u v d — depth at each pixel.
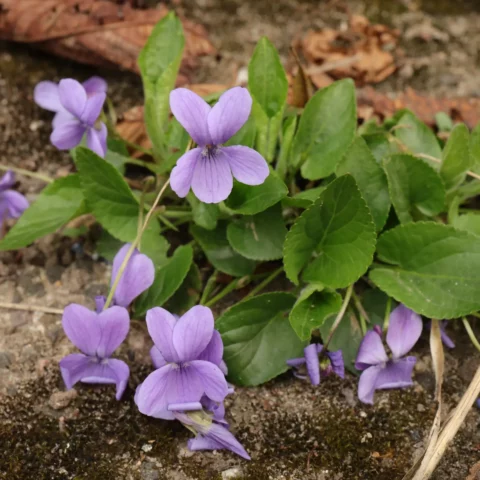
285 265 0.43
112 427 0.42
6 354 0.43
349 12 0.52
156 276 0.43
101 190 0.43
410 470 0.41
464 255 0.42
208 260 0.45
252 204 0.43
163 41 0.45
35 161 0.48
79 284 0.45
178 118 0.41
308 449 0.42
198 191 0.41
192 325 0.40
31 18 0.49
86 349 0.41
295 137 0.45
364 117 0.49
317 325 0.42
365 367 0.42
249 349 0.43
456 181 0.44
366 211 0.42
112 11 0.50
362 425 0.42
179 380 0.40
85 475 0.41
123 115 0.48
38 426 0.42
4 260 0.45
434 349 0.42
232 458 0.42
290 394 0.43
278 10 0.52
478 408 0.43
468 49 0.52
